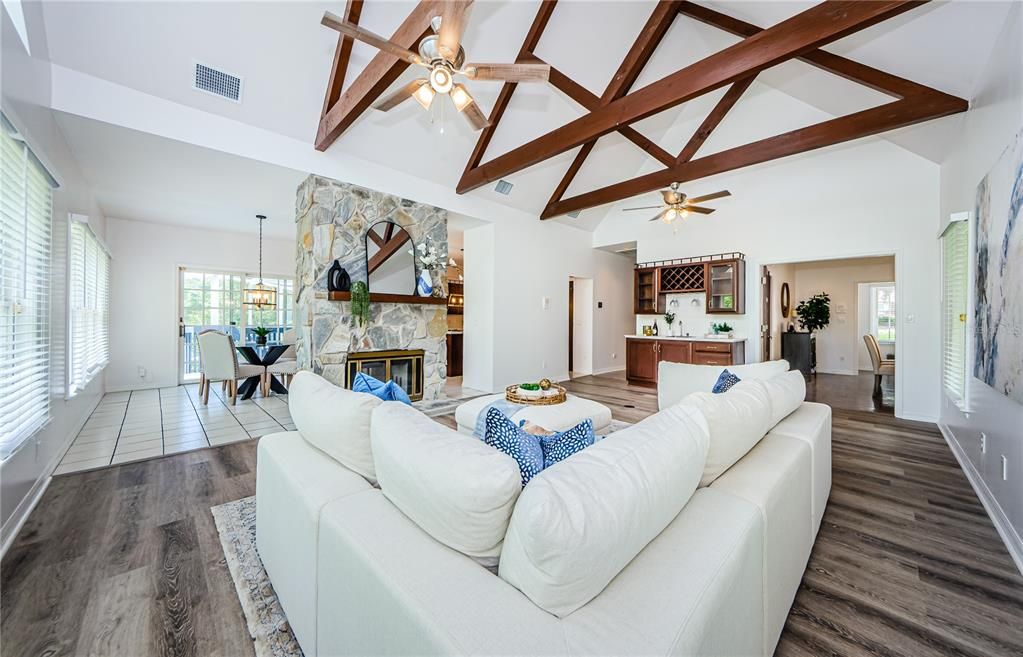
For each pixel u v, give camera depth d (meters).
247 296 6.69
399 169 4.62
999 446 2.17
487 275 5.83
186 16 2.75
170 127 3.11
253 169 3.77
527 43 3.75
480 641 0.68
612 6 3.72
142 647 1.31
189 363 6.22
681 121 5.38
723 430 1.34
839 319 8.14
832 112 4.15
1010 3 2.19
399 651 0.79
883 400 5.29
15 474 2.07
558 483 0.81
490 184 5.41
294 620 1.33
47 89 2.58
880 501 2.39
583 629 0.70
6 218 2.01
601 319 7.80
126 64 2.83
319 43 3.23
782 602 1.36
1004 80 2.31
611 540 0.77
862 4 2.35
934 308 4.21
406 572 0.86
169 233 5.87
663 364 3.55
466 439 1.07
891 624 1.44
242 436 3.54
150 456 3.04
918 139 3.85
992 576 1.71
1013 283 1.94
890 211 4.50
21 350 2.16
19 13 2.24
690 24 3.96
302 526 1.24
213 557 1.79
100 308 4.64
